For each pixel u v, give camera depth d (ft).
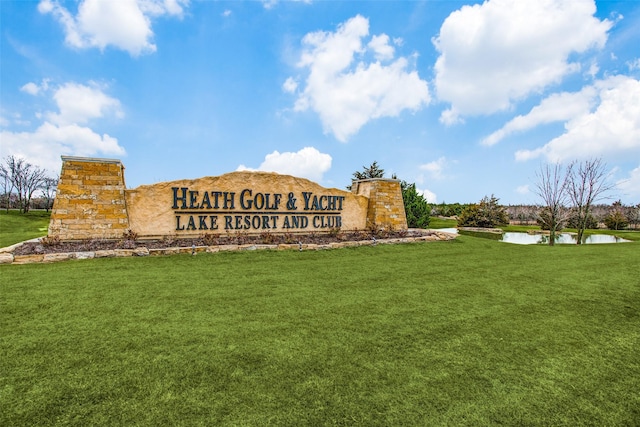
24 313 15.99
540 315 17.63
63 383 10.51
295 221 44.11
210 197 38.99
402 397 10.27
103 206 33.73
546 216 75.97
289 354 12.67
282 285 22.13
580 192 66.44
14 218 90.63
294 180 44.11
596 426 9.36
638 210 119.34
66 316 15.76
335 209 47.34
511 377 11.60
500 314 17.63
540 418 9.59
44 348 12.66
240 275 24.49
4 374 10.93
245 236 39.91
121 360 11.93
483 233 85.92
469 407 9.93
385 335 14.64
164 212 36.73
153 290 20.15
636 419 9.65
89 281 21.62
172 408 9.47
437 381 11.19
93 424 8.82
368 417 9.33
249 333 14.44
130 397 9.91
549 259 34.06
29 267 24.93
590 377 11.74
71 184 32.81
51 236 31.58
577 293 21.75
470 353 13.23
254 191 41.42
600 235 84.53
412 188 88.38
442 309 18.19
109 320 15.40
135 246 32.19
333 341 13.89
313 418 9.22
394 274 26.16
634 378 11.74
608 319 17.28
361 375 11.39
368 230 49.47
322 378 11.14
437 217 155.74
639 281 25.11
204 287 21.12
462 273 27.02
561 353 13.44
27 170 118.52
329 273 25.90
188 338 13.79
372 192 50.14
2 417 8.98
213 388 10.43
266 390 10.40
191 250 31.78
